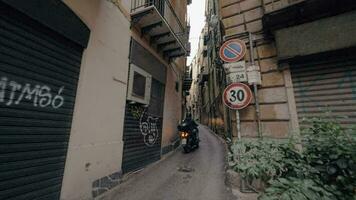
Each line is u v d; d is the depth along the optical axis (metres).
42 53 3.05
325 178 2.43
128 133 5.51
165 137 8.45
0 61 2.48
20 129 2.68
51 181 3.10
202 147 9.95
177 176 5.23
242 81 4.70
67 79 3.52
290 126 4.12
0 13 2.47
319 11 4.00
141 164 6.15
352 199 2.20
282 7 4.16
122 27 5.27
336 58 3.89
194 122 9.32
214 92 17.33
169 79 9.27
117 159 4.76
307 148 2.70
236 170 2.84
